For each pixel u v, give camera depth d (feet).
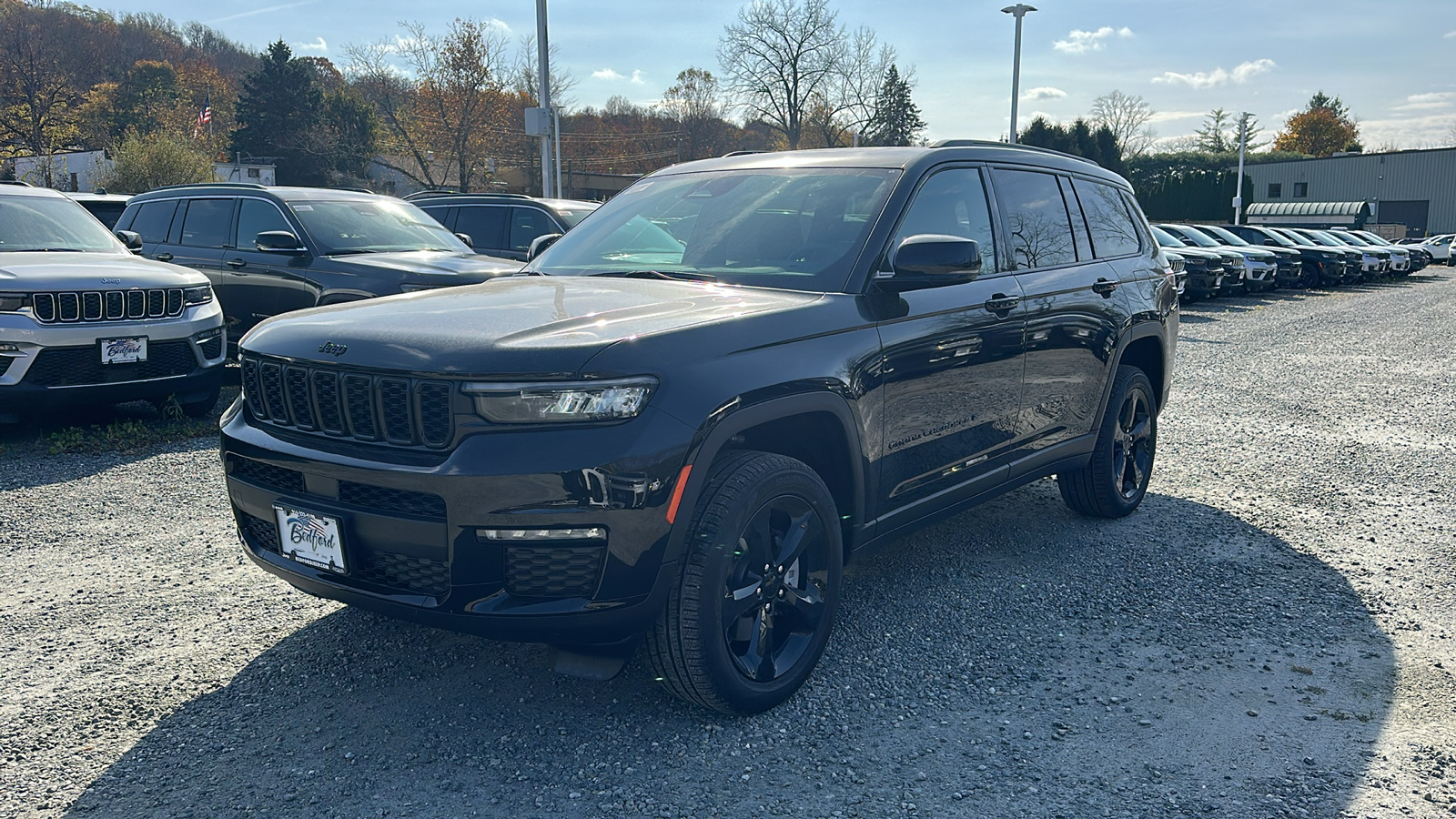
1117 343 15.46
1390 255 98.22
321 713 10.04
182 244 30.50
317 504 9.32
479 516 8.46
